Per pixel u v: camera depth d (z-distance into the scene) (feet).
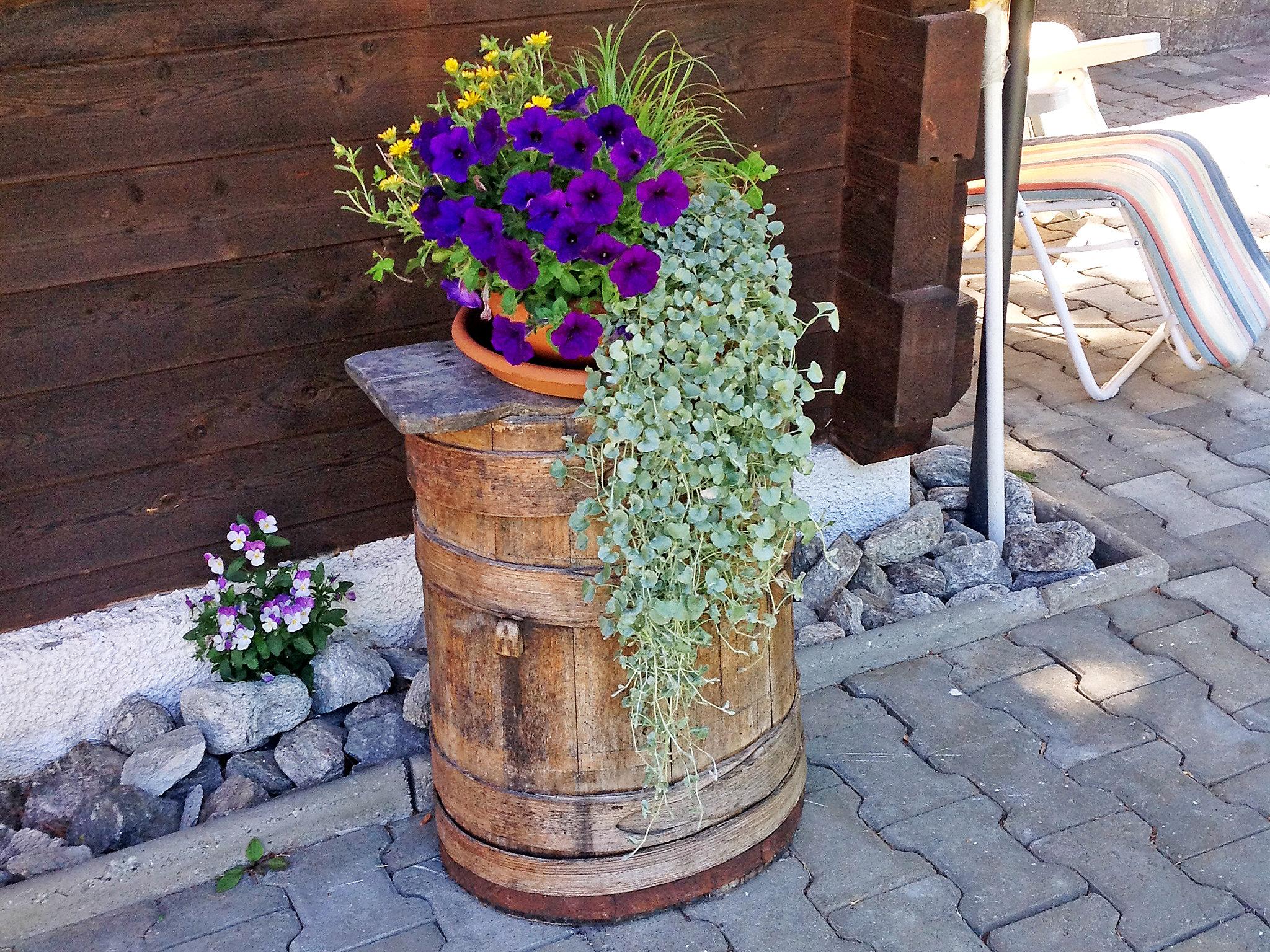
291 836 7.90
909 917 7.25
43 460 8.04
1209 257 12.10
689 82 8.73
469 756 7.19
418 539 7.06
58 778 8.30
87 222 7.59
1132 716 8.76
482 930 7.31
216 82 7.59
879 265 9.30
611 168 6.45
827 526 6.88
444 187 6.53
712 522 6.38
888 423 9.66
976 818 7.94
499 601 6.64
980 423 10.43
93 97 7.35
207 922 7.41
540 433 6.31
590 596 6.46
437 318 8.79
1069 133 15.62
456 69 7.12
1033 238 12.67
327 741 8.43
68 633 8.46
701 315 6.20
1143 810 7.95
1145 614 9.80
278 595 8.55
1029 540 10.34
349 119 8.01
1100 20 25.43
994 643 9.56
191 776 8.29
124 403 8.12
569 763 6.91
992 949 7.02
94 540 8.39
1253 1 24.79
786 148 9.21
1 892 7.33
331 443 8.83
